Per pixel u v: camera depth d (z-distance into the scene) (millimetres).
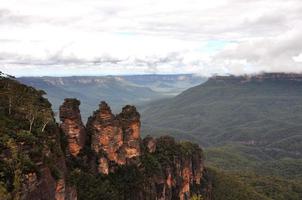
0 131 70062
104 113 122188
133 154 128875
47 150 75688
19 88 91750
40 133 78938
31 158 68938
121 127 125750
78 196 100688
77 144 113188
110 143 121375
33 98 93188
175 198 147125
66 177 85000
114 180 118688
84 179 106750
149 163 135000
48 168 72438
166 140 157625
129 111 132125
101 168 117000
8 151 66125
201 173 174875
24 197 62781
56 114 103750
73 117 112688
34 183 65938
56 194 75625
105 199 107750
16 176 62844
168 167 142125
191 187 163750
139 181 124375
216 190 185625
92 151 118438
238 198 187000
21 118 80562
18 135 71688
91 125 122188
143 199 123438
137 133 131125
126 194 118625
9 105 81750
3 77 94500
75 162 111062
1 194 58375
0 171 62719
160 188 133625
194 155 168375
